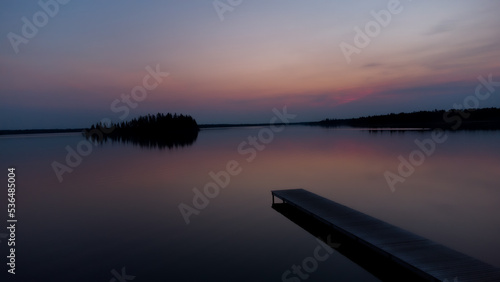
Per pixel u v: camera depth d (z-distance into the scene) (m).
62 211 11.82
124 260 7.57
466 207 10.78
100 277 6.75
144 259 7.60
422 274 5.49
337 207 9.90
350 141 39.81
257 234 9.02
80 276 6.82
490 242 7.80
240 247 8.15
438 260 5.89
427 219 9.64
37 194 14.67
